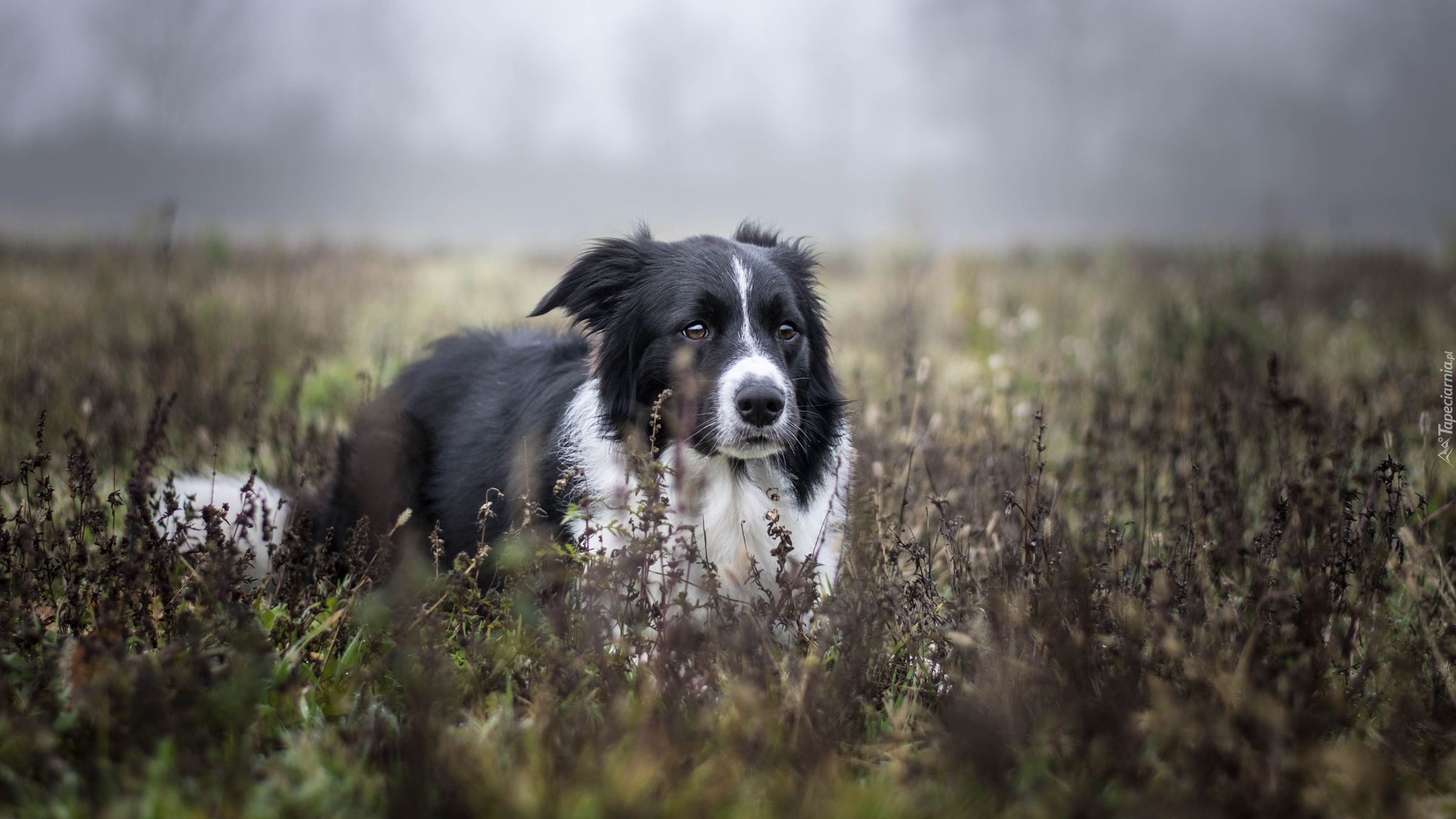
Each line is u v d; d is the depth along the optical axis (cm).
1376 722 295
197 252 1443
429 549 428
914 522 433
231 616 292
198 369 677
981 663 299
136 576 304
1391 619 347
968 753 255
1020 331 866
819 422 408
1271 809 230
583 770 240
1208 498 394
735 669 302
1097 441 471
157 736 248
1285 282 1173
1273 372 386
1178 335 766
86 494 349
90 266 1250
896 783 252
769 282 383
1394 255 1433
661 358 377
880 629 311
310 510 439
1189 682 278
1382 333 880
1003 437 478
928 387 606
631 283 399
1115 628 313
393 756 251
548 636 323
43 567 331
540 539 344
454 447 435
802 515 397
